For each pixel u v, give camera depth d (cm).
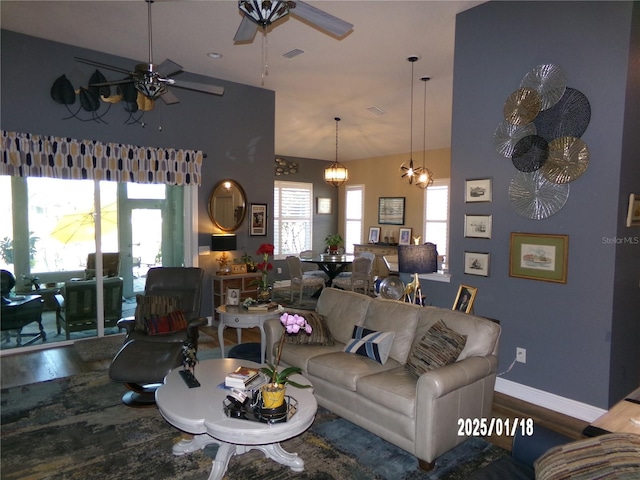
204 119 589
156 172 544
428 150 873
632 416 303
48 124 475
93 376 409
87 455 273
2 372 418
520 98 362
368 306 378
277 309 430
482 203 394
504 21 374
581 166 328
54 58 475
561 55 338
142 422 317
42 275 496
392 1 382
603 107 317
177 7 396
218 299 597
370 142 909
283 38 459
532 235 358
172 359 344
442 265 745
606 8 314
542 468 170
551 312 350
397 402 272
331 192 1077
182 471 258
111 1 386
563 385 345
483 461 273
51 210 496
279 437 228
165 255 580
